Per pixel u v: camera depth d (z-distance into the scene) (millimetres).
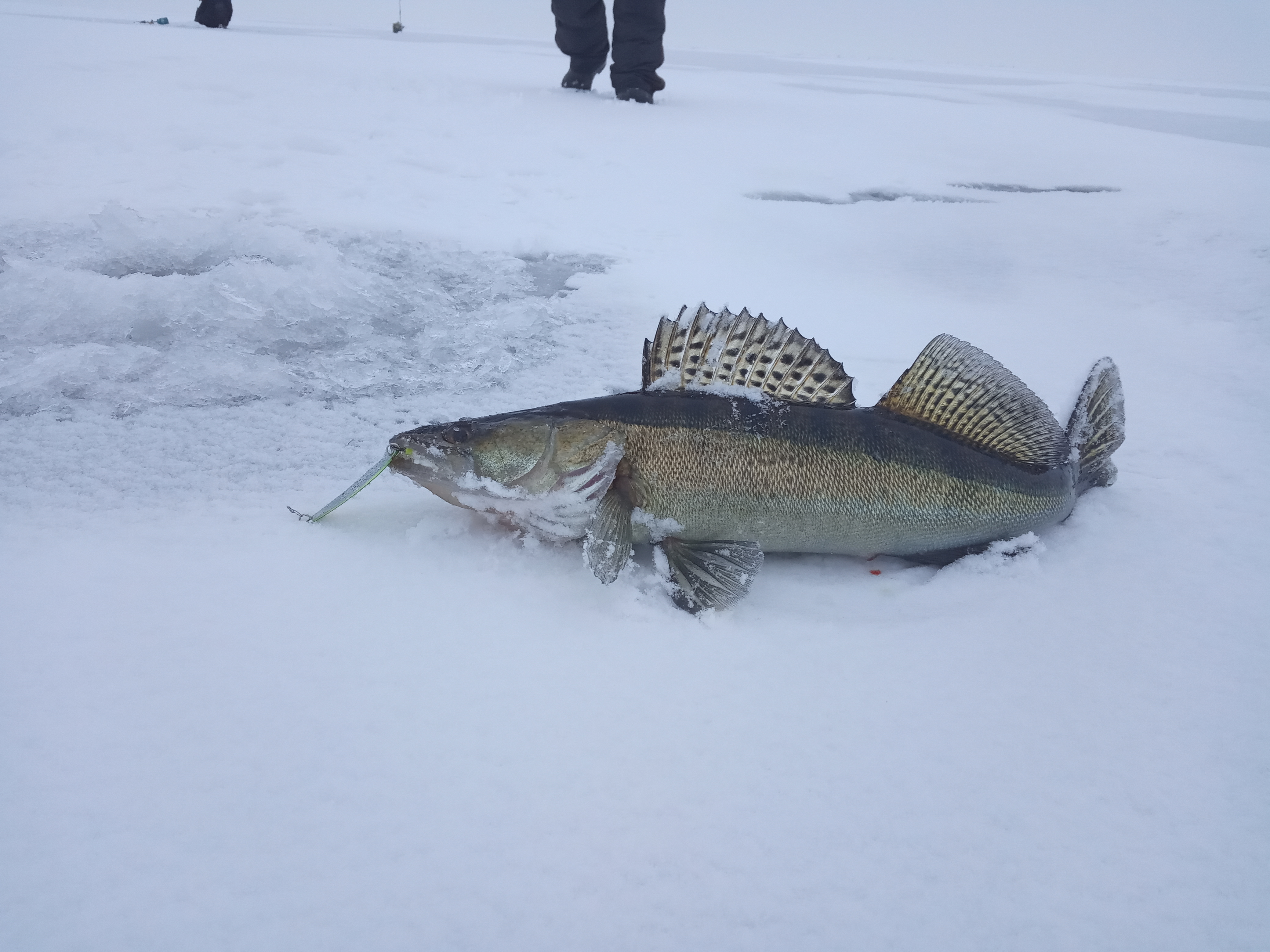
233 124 2723
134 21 6953
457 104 3305
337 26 12305
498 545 880
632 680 729
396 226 1891
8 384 1137
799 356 861
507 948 539
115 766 630
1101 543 931
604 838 603
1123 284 1744
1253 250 1898
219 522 895
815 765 664
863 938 556
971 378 879
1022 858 606
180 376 1190
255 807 609
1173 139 3607
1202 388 1291
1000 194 2490
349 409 1147
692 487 842
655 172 2500
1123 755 684
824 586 859
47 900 549
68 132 2459
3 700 675
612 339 1386
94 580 801
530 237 1857
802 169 2648
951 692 735
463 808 617
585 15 3580
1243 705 731
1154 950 558
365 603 792
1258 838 625
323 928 543
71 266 1492
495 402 1169
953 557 897
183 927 540
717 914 563
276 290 1399
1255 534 948
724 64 8406
